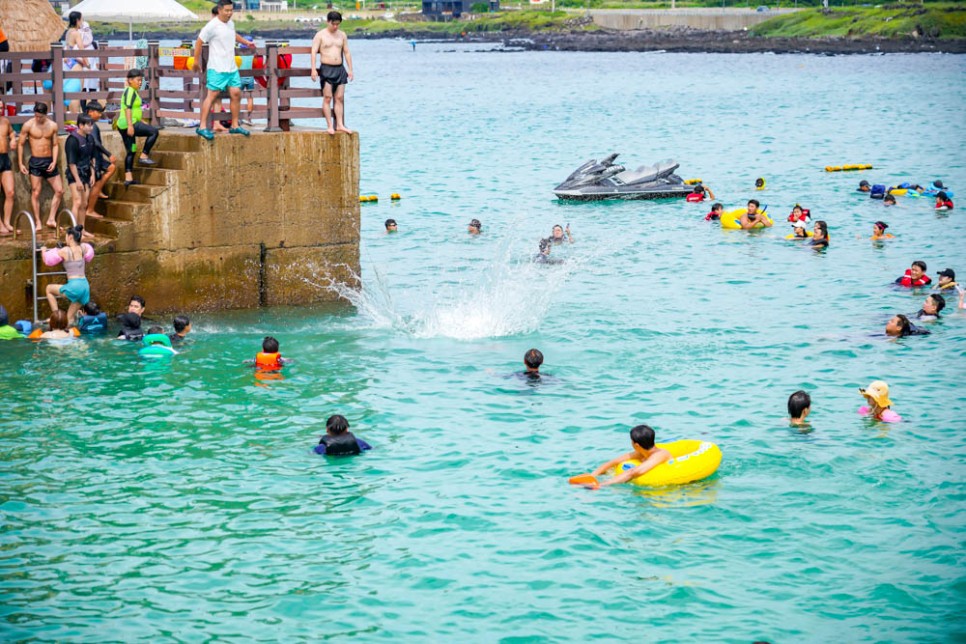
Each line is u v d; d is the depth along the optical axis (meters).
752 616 10.41
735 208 32.38
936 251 26.91
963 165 42.25
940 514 12.54
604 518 12.50
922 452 14.35
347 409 16.09
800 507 12.76
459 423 15.55
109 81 24.81
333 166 21.58
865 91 81.12
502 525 12.35
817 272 24.84
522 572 11.27
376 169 42.78
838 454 14.28
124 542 11.90
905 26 143.88
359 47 179.25
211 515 12.59
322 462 14.16
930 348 18.98
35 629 10.12
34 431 15.03
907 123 58.62
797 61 124.12
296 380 17.38
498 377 17.55
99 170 20.30
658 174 35.81
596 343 19.41
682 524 12.35
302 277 21.73
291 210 21.33
